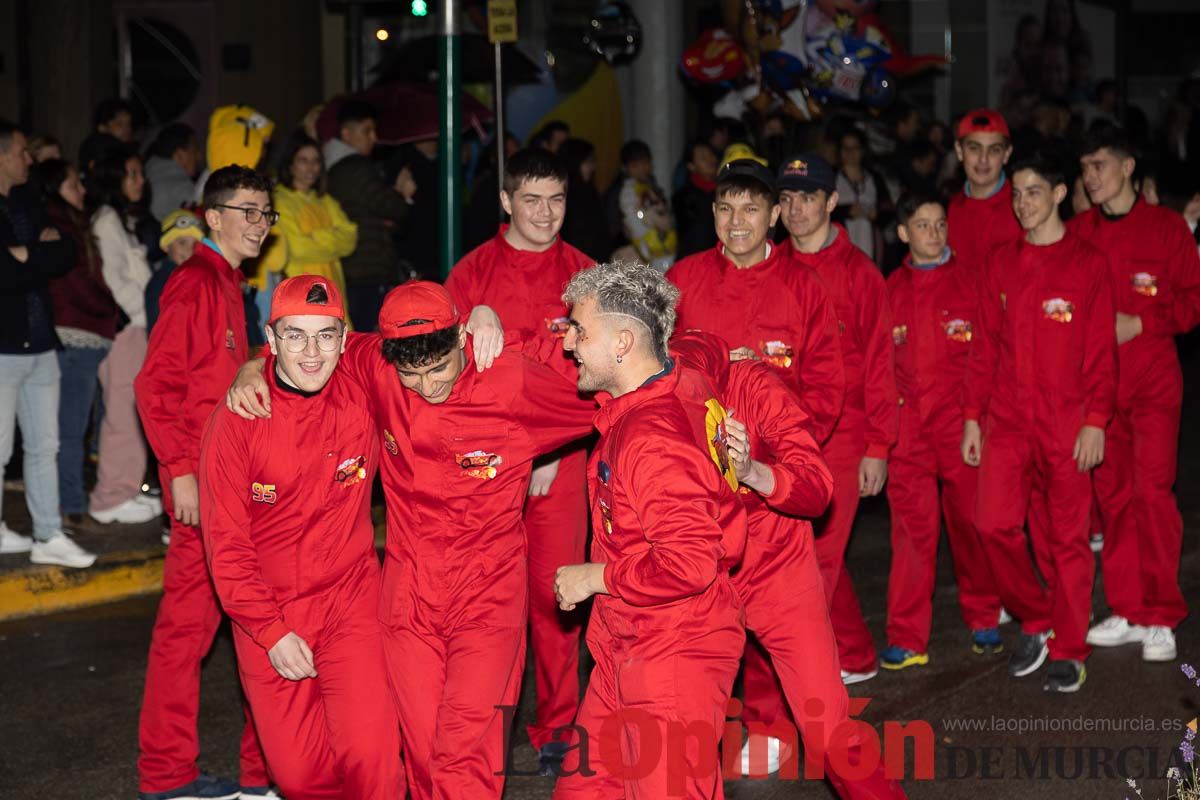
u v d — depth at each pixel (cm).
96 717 565
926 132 1348
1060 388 566
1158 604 614
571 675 514
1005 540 582
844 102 1095
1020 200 565
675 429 339
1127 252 606
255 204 479
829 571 546
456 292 523
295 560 400
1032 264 569
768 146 1069
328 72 1455
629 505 341
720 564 352
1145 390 605
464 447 400
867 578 767
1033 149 565
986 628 628
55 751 530
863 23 1059
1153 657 609
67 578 712
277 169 838
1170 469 609
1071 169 804
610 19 1115
